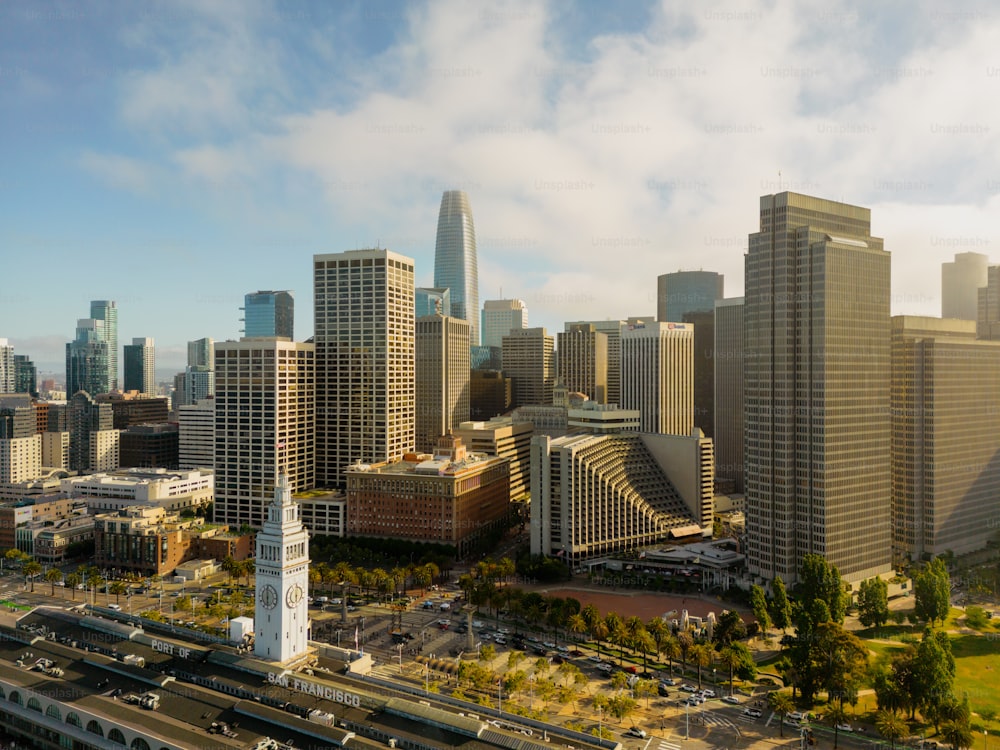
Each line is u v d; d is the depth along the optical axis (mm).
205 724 188750
